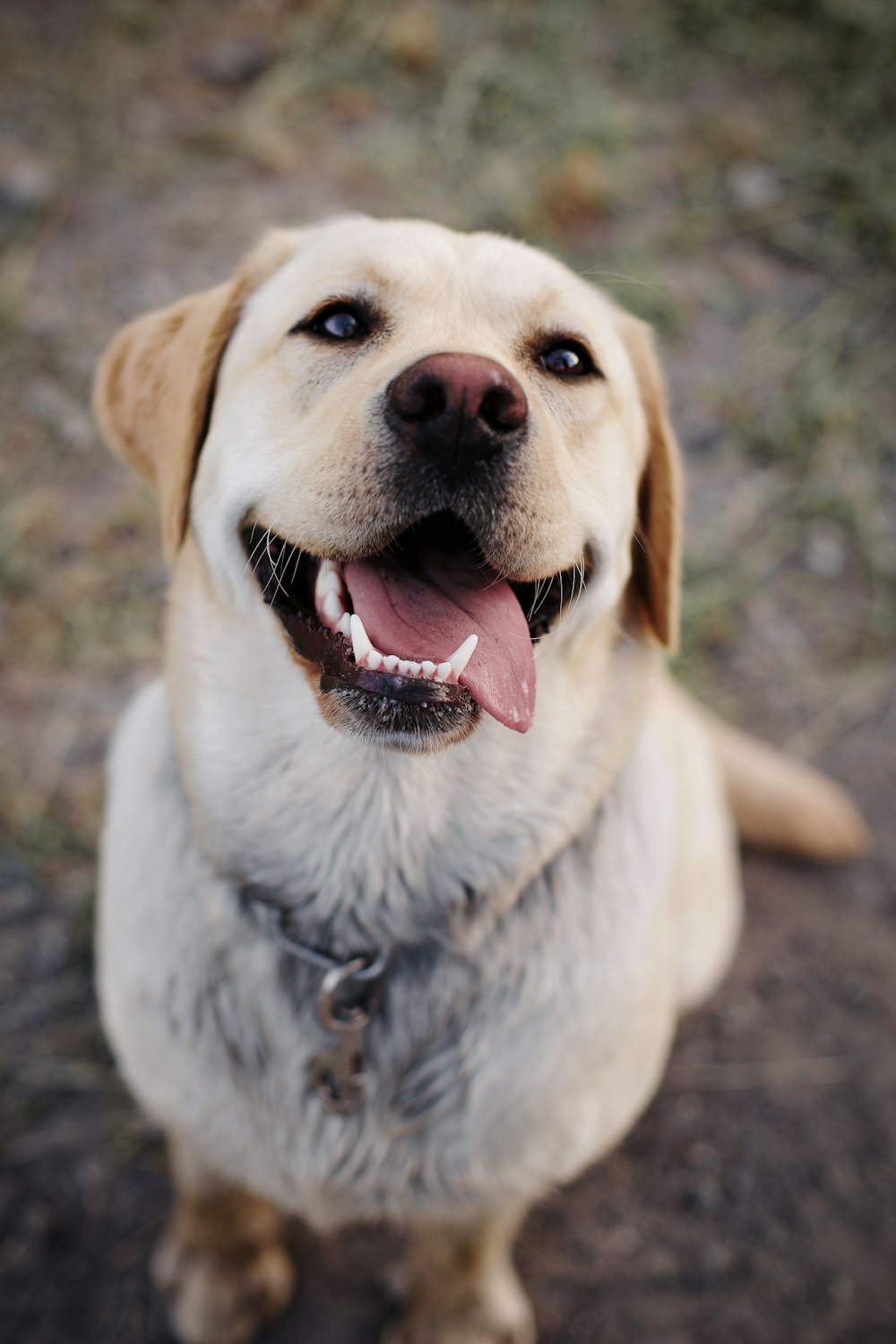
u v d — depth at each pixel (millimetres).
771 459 1100
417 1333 693
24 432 1013
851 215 1262
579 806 586
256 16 1351
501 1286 703
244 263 595
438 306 541
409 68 1320
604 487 563
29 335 1061
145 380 630
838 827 884
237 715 566
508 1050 582
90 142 1205
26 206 1139
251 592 548
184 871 588
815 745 969
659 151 1309
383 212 1188
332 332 547
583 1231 746
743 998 847
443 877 577
